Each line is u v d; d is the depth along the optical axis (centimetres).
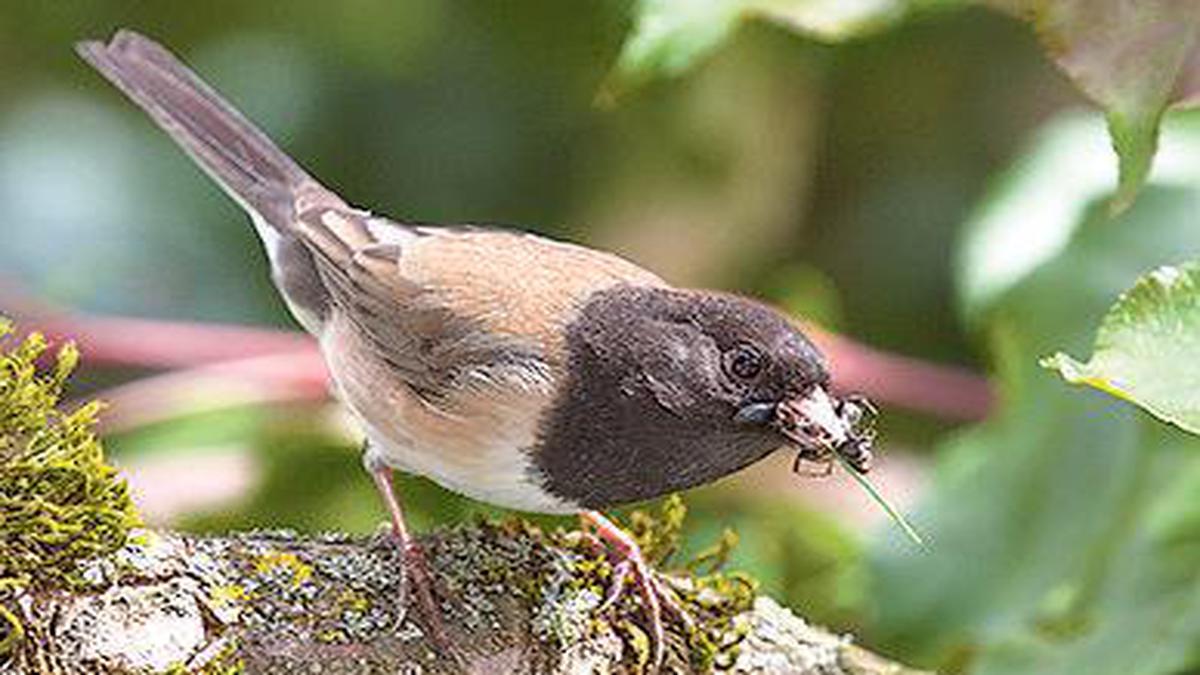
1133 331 677
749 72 1309
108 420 1165
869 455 845
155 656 710
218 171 1055
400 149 1359
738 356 853
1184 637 962
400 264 930
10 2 1361
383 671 747
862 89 1336
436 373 895
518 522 813
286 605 740
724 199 1338
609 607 799
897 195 1355
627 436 869
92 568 712
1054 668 982
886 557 1056
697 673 805
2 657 694
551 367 875
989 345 1156
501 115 1350
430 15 1331
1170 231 1084
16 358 731
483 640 769
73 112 1420
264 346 1193
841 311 1357
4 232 1402
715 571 859
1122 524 1012
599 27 1309
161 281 1391
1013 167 1155
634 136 1329
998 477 1051
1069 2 699
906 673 818
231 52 1373
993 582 1035
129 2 1361
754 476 1193
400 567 770
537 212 1351
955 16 1319
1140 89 699
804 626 834
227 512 1153
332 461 1162
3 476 712
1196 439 1020
